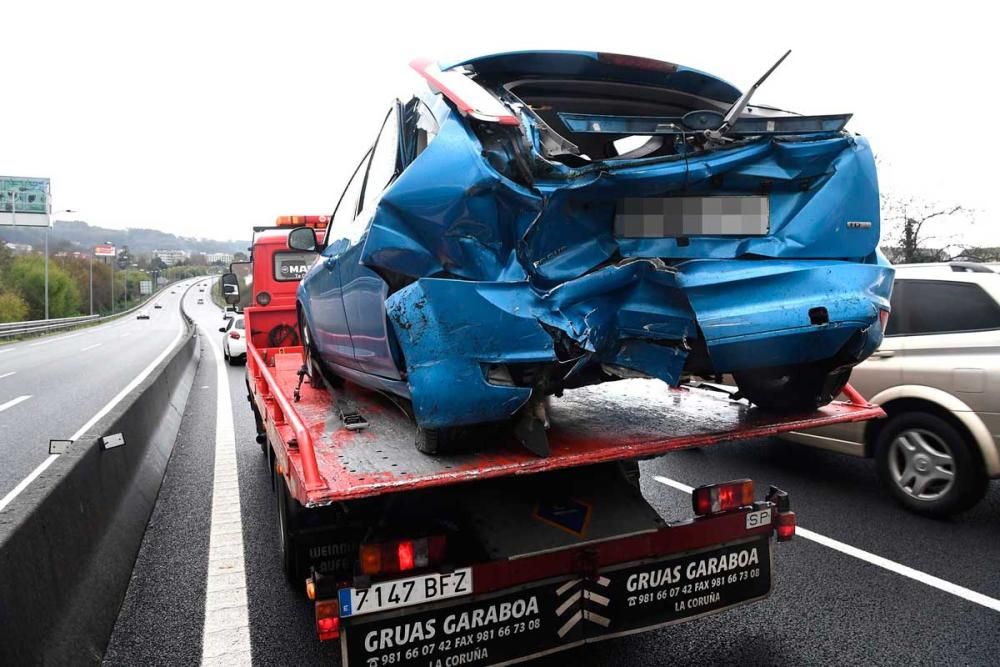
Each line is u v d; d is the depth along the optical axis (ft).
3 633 7.56
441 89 9.00
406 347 8.73
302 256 28.96
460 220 8.32
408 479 8.11
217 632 11.58
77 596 10.53
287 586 13.37
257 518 17.44
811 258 9.41
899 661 10.25
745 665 10.23
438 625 8.33
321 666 10.52
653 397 13.76
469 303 8.20
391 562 8.13
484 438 9.50
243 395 39.60
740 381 11.77
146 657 10.78
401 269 9.00
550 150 8.54
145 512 17.06
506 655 8.64
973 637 10.89
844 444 17.97
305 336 17.74
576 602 9.02
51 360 74.33
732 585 10.06
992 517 16.25
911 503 16.42
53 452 13.06
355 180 14.06
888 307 9.41
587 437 10.22
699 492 9.89
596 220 8.91
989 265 18.38
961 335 15.90
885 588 12.66
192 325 106.42
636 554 9.41
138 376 55.11
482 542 8.92
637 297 8.82
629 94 10.52
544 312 8.38
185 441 26.84
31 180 165.58
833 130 9.50
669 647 10.83
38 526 9.34
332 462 9.09
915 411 16.43
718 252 9.14
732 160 9.02
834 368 10.43
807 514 16.58
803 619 11.61
